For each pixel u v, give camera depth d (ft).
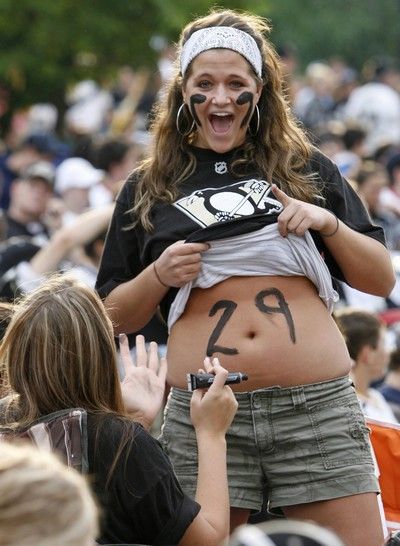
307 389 57.72
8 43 154.20
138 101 201.57
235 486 58.39
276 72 60.75
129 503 51.08
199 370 55.77
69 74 157.99
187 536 51.55
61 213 122.52
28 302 52.60
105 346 52.01
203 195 59.16
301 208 57.31
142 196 60.34
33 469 35.91
